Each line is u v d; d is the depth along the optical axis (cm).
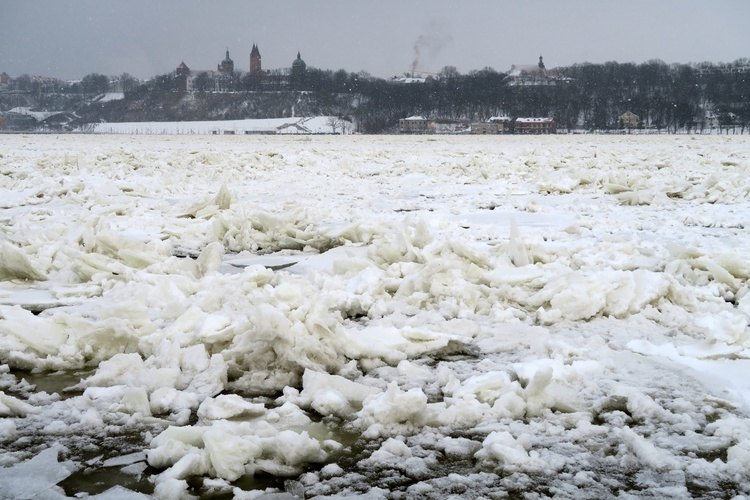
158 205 1352
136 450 349
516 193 1650
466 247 700
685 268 704
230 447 329
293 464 334
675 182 1662
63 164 2314
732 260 676
